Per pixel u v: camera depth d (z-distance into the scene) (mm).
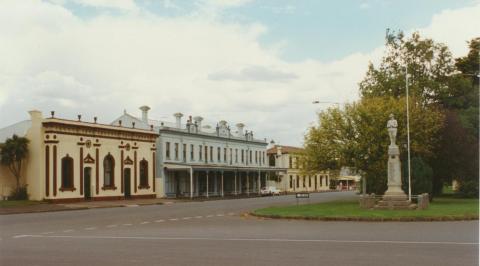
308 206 37906
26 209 41500
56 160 49969
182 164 65312
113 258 14094
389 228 21859
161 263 13156
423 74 57250
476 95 55156
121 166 57875
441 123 46375
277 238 18359
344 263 12812
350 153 45656
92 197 53906
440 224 23688
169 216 32562
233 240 17891
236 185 79438
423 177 39562
